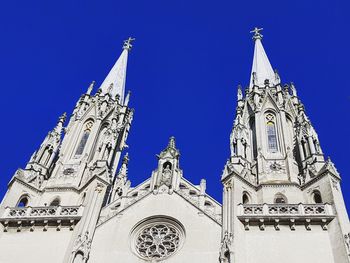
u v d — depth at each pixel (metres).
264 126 58.50
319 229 43.03
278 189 49.16
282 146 55.12
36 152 56.94
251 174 51.78
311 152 51.53
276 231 43.38
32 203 51.28
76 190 52.59
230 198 46.72
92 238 45.12
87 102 66.19
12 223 46.78
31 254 44.09
